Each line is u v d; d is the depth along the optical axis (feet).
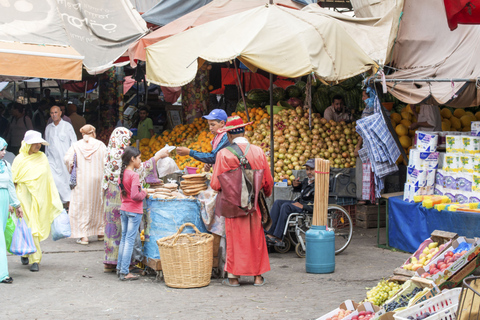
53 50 29.25
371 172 26.96
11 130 45.98
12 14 31.07
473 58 23.24
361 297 17.88
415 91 24.30
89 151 27.02
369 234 29.48
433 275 13.58
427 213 23.40
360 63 24.50
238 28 23.85
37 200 22.06
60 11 32.30
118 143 21.40
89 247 26.91
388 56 27.27
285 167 30.40
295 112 32.78
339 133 31.86
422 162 24.40
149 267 21.67
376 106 26.07
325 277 20.77
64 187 32.78
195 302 17.54
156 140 40.09
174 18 37.17
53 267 22.68
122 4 34.96
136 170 20.92
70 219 27.22
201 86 39.40
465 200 23.36
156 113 56.34
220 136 20.77
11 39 29.27
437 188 24.70
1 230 19.88
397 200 25.23
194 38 24.82
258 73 48.39
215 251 21.04
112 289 19.27
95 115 54.75
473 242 15.25
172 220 20.33
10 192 20.18
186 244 19.19
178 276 19.25
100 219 27.86
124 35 33.01
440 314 11.14
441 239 16.78
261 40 22.70
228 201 18.81
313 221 21.85
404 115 31.14
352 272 21.47
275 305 17.11
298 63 22.33
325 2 45.32
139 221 20.43
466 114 33.01
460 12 16.93
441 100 22.62
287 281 20.24
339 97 33.81
